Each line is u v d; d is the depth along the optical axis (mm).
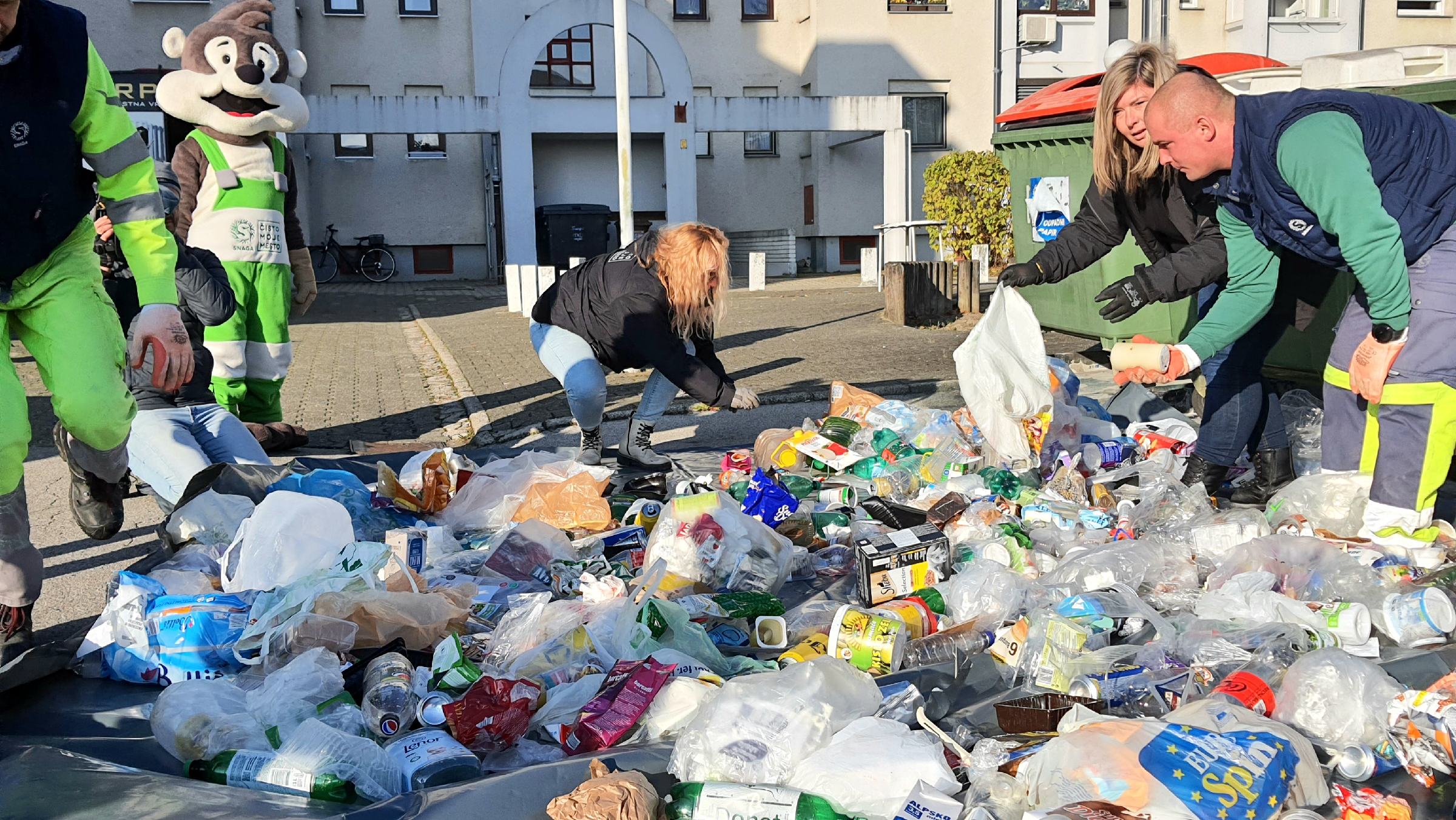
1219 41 27719
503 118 23312
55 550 4812
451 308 17969
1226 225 4160
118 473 3506
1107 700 2875
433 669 2990
